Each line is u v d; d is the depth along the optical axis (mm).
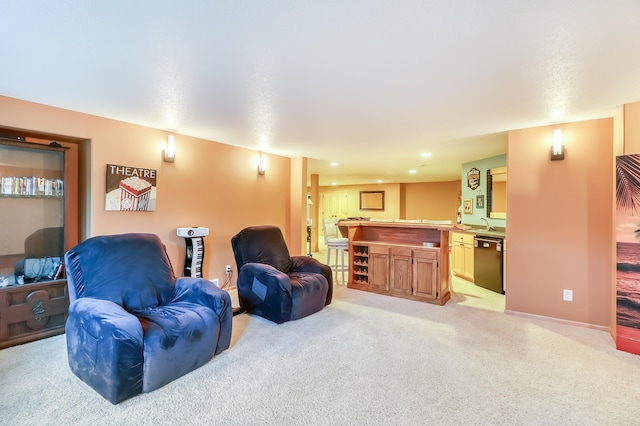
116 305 2143
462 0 1301
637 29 1513
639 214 2555
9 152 2723
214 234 4164
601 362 2412
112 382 1815
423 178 9250
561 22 1465
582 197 3141
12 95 2486
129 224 3312
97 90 2367
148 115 3002
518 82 2178
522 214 3434
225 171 4297
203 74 2066
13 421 1683
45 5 1341
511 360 2436
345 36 1595
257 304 3318
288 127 3410
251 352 2539
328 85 2244
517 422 1726
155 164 3508
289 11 1382
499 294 4441
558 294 3268
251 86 2268
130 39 1632
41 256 2908
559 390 2035
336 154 5074
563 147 3213
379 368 2301
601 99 2500
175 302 2582
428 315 3482
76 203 2982
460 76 2080
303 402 1890
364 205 11125
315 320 3293
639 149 2566
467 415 1781
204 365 2314
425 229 4297
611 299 2990
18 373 2168
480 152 4848
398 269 4219
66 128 2836
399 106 2695
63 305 2834
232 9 1370
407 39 1623
